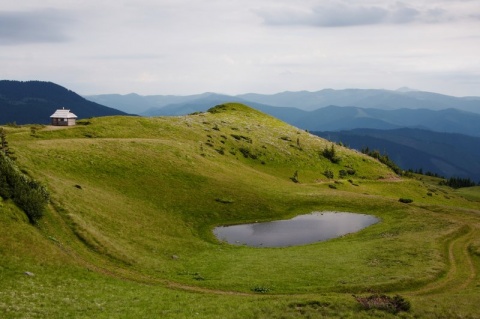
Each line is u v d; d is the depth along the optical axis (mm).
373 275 48812
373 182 174125
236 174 121812
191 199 91250
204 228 79875
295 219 91188
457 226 76875
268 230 82125
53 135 112250
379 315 34719
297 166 170875
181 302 37250
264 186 114812
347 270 51562
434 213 95875
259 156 166250
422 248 61375
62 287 37156
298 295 41406
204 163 119312
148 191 87688
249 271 51438
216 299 38750
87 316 31562
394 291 44219
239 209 92625
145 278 45656
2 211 45844
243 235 78125
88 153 93750
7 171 50719
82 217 58188
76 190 68875
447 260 56719
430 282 47188
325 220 90438
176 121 172000
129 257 50844
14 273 37219
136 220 69500
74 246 49375
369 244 67438
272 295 41781
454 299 39625
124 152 103062
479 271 52219
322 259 58281
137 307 35031
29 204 49406
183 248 62719
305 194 110438
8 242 41688
